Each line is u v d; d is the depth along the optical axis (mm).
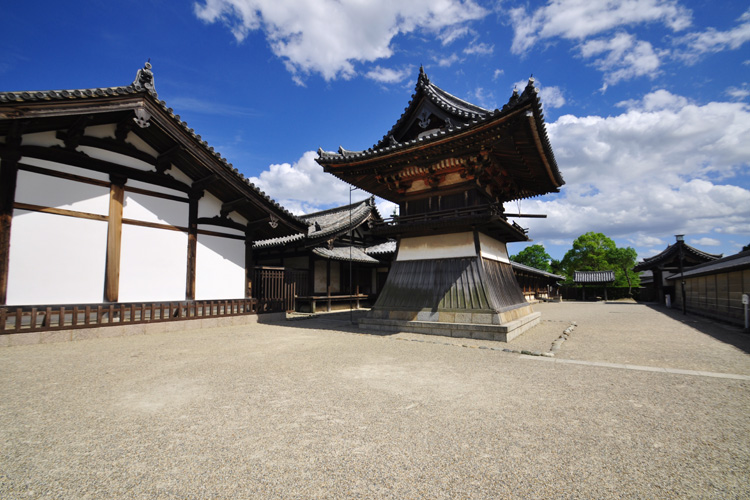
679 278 21859
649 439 3512
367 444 3377
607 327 13242
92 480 2738
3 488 2615
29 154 8930
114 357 7301
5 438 3475
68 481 2725
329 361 7012
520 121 8742
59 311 9164
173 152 11344
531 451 3248
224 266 13664
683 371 6191
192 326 12047
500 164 11906
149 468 2928
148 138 11258
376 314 12086
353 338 10055
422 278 11812
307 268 20719
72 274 9594
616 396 4844
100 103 9031
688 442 3449
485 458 3113
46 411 4207
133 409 4285
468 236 11352
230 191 13047
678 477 2820
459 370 6301
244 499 2502
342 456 3143
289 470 2900
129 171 10930
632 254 50562
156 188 11703
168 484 2689
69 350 8039
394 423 3885
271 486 2666
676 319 16453
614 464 3020
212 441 3432
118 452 3203
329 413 4176
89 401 4562
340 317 17016
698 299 19016
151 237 11453
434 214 11672
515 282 14195
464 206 11500
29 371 6086
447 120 10852
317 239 19859
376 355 7625
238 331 11625
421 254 12250
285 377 5777
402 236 12820
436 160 11047
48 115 8250
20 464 2979
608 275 44719
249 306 14141
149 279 11305
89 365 6559
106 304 10102
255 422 3902
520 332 10883
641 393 4977
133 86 9539
